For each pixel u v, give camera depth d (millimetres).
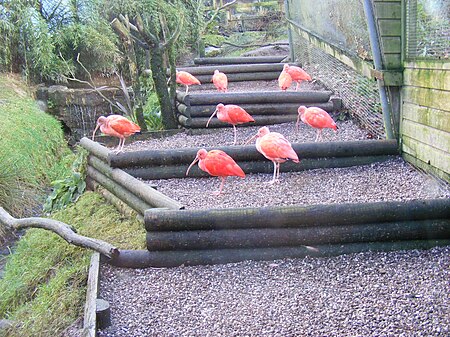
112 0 9086
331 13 5363
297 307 2633
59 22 9586
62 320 2848
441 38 3484
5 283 3746
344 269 2969
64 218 4391
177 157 4305
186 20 8984
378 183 3762
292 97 5324
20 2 9008
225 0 12531
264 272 3014
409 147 4043
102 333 2535
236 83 7066
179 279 3021
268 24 11516
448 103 3426
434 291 2674
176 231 3150
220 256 3139
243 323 2535
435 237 3121
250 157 4262
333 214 3082
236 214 3113
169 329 2539
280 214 3090
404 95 4062
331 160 4242
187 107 5289
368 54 4441
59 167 6758
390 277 2846
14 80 8922
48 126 7793
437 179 3627
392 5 3947
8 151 6152
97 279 2928
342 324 2453
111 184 4352
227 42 10773
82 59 9688
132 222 3887
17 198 5715
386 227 3100
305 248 3117
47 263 3707
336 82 5594
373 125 4664
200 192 3934
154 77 5617
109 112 8812
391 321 2445
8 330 3045
